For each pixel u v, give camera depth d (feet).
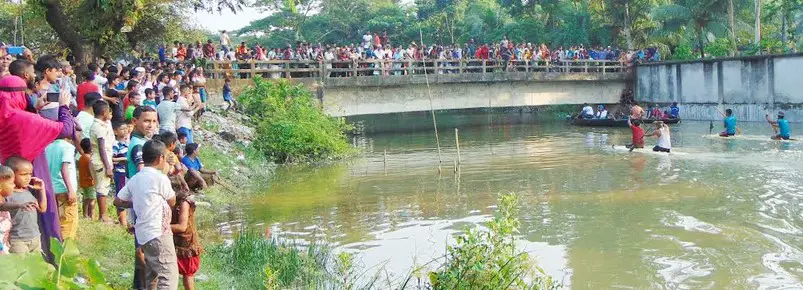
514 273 25.75
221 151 64.08
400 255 34.30
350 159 77.00
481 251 24.72
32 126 20.22
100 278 12.66
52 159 25.49
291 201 49.83
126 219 33.45
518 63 106.83
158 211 20.81
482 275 24.11
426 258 33.58
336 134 82.43
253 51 89.71
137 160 27.12
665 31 126.41
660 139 71.67
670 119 103.96
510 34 155.33
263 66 92.43
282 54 94.12
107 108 29.99
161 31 83.46
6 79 20.45
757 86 99.60
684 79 110.83
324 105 90.12
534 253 34.35
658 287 28.86
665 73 113.70
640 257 33.27
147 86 53.01
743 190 48.93
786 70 95.09
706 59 106.42
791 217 40.37
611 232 38.27
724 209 43.09
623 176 57.26
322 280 28.86
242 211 46.09
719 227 38.58
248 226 41.19
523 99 106.42
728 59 103.24
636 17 138.31
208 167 55.72
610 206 45.21
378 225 41.39
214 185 52.31
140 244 20.81
